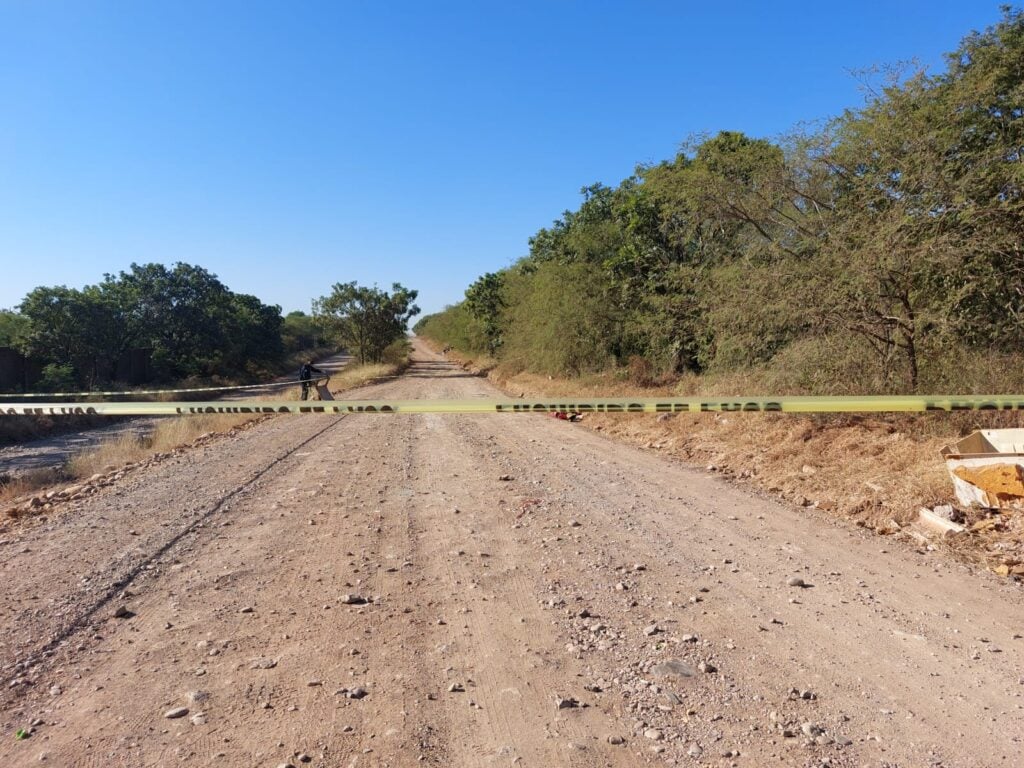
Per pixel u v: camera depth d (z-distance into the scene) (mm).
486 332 44938
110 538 6520
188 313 40125
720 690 3521
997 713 3250
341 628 4348
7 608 4773
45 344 28359
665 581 5113
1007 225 8664
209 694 3535
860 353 10133
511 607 4664
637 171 18766
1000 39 9875
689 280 14656
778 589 4906
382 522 6953
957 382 9141
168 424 16016
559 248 30062
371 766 2914
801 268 10102
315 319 49219
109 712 3387
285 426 16188
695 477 9062
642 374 20203
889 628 4211
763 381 11742
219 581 5254
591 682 3627
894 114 9508
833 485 7660
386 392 28188
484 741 3102
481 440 12945
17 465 14523
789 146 11500
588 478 9070
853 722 3201
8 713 3406
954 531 5809
